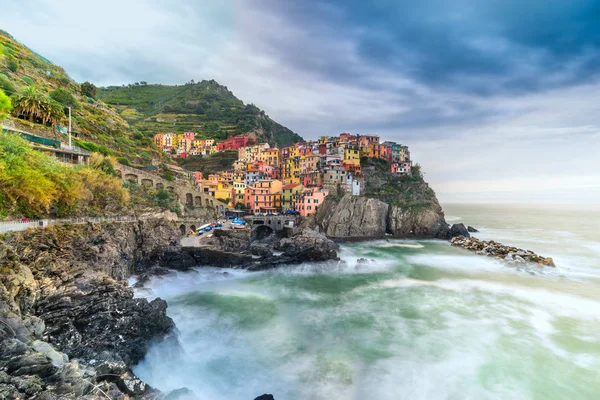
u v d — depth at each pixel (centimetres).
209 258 6275
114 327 2812
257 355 3198
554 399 2614
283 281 5697
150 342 2917
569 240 10419
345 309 4431
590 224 15262
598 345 3450
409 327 3862
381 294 5066
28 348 1970
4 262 2589
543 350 3341
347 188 11512
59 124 6531
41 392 1684
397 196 11812
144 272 5272
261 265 6219
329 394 2645
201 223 8144
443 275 6250
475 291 5219
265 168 14712
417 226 10862
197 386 2689
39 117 5822
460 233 10556
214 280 5659
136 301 3117
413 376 2889
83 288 3017
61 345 2423
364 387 2738
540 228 13762
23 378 1717
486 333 3706
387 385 2766
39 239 3284
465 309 4434
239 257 6366
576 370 3002
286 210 11225
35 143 5091
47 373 1852
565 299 4828
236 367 2986
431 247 9219
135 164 8888
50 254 3247
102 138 8538
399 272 6444
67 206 4116
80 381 1861
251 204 11656
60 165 4256
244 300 4716
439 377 2881
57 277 3006
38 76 9144
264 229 9331
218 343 3416
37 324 2366
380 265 6894
